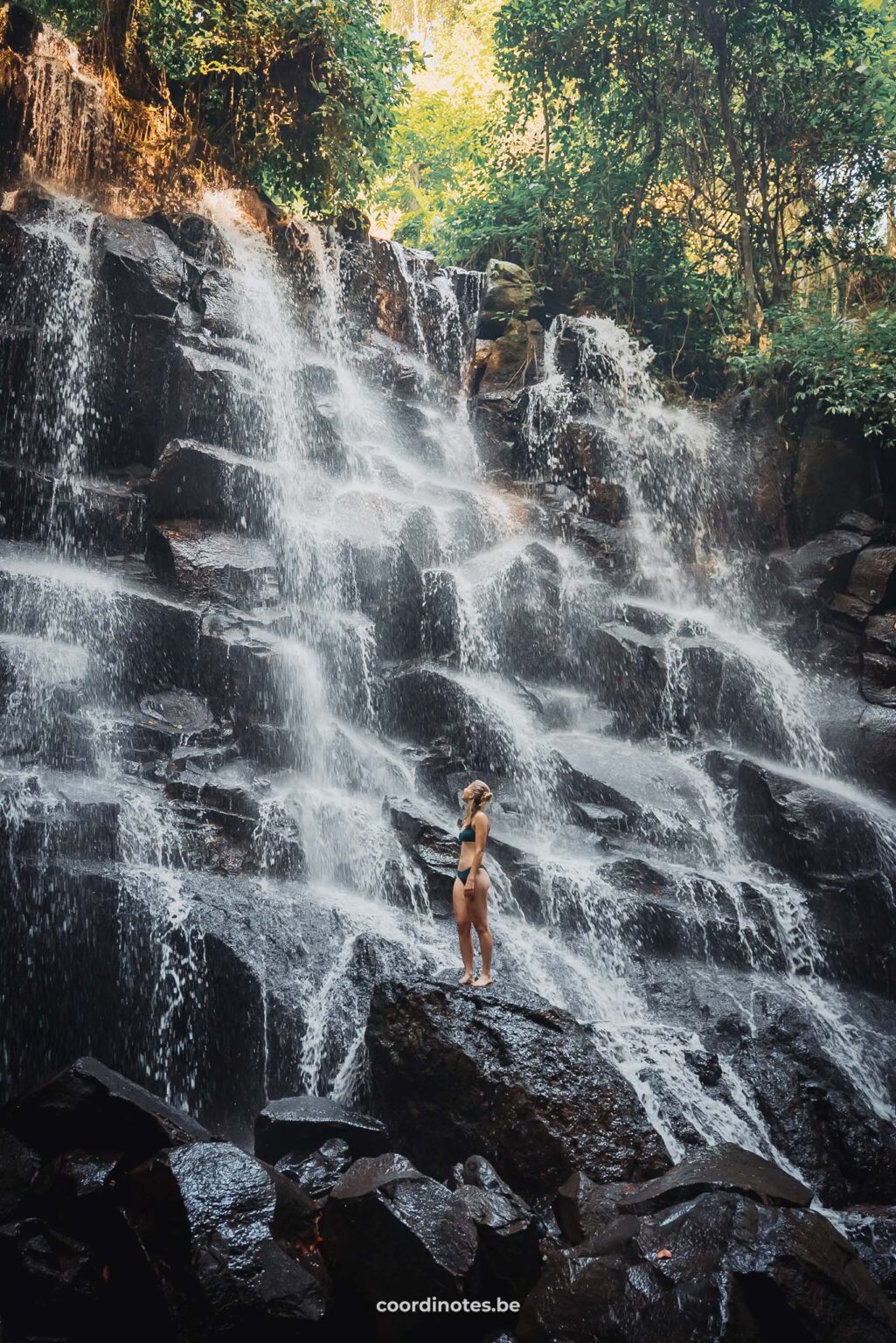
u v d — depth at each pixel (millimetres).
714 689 15594
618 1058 8797
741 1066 9594
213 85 19531
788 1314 5109
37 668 11148
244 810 11320
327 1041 8812
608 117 23188
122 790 11000
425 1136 7797
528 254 22719
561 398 19047
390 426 18094
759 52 21688
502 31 23109
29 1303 5613
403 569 15047
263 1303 5188
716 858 13164
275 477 15047
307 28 19047
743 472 19359
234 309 16750
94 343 15227
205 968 9422
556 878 11664
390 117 20656
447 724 13758
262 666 12922
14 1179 6359
